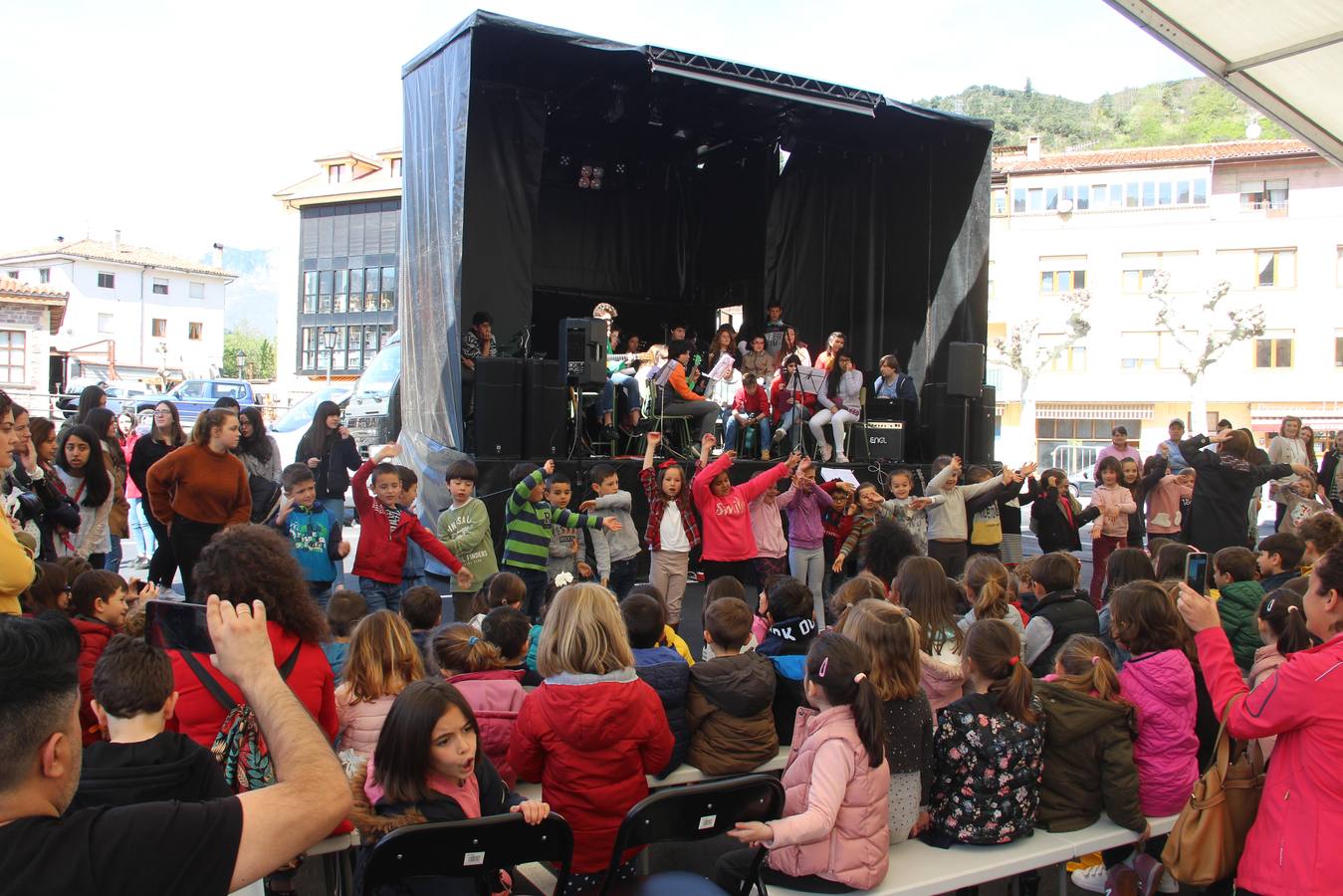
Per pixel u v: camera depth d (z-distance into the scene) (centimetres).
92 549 664
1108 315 3753
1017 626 467
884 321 1256
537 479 669
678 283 1449
